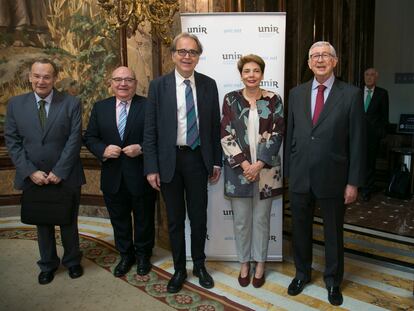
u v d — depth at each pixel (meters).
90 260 3.39
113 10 3.14
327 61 2.41
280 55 2.99
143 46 4.29
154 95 2.65
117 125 2.96
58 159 2.84
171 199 2.73
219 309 2.57
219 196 3.18
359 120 2.43
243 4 3.43
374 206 4.82
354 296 2.73
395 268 3.17
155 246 3.64
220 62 3.00
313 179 2.51
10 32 4.57
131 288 2.88
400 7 6.35
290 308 2.59
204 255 2.92
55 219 2.83
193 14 2.95
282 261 3.32
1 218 4.67
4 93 4.66
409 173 5.15
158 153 2.68
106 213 4.65
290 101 2.67
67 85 4.69
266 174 2.75
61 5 4.55
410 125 6.22
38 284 2.96
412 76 6.36
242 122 2.70
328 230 2.60
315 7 5.51
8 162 4.76
